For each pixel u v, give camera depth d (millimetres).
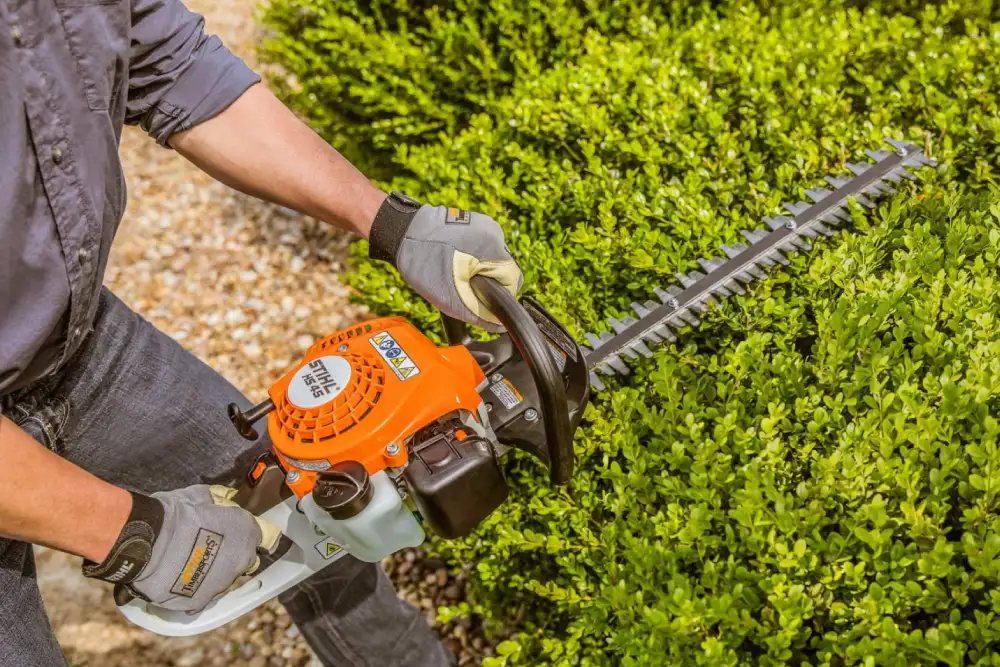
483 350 1648
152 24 1530
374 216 1686
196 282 3850
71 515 1298
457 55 3170
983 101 2453
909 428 1628
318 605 2023
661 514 1841
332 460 1443
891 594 1592
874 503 1522
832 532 1622
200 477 1989
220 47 1664
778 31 2930
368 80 3227
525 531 2043
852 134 2439
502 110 2795
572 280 2352
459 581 2652
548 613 2309
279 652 2686
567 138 2764
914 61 2562
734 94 2740
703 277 2137
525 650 2158
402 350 1516
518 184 2824
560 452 1430
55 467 1295
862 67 2707
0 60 1232
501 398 1588
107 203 1464
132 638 2775
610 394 2059
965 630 1467
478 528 2254
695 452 1830
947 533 1781
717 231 2227
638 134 2570
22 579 1556
